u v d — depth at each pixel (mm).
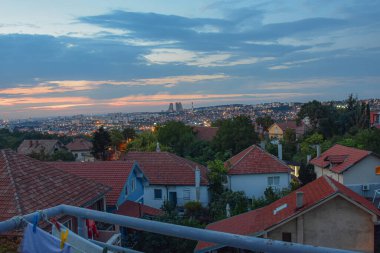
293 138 78312
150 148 56031
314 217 18422
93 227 7039
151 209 26438
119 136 80062
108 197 24609
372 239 18188
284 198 22594
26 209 14305
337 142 55125
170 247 19625
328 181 20703
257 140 55281
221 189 34156
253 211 23344
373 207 19328
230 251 17734
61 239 3477
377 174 35406
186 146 57938
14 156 18344
